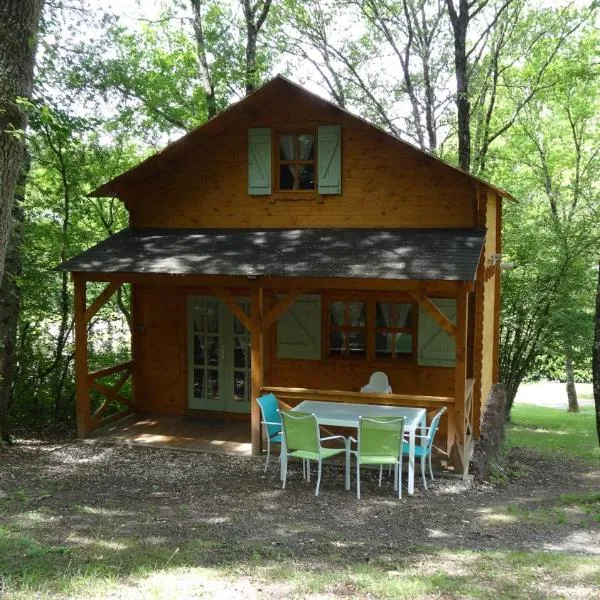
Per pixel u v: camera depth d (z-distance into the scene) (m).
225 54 19.55
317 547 6.08
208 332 11.94
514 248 18.09
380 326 11.06
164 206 11.48
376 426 7.88
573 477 11.80
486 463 10.09
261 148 10.84
